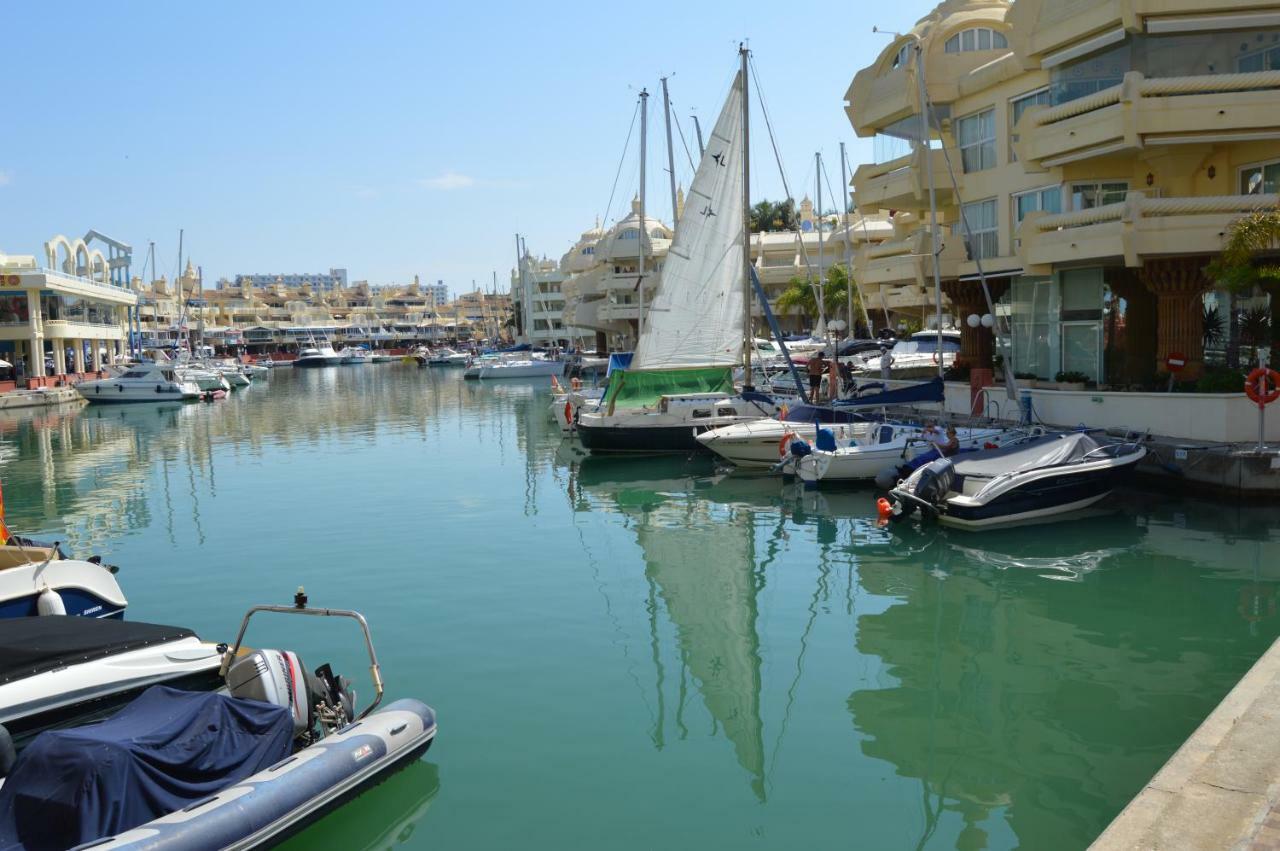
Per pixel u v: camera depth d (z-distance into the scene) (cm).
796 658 1404
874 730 1152
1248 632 1470
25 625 1226
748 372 3584
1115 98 2578
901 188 3594
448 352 14362
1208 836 661
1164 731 1131
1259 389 2184
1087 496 2211
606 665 1384
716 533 2242
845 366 3891
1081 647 1427
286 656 1051
